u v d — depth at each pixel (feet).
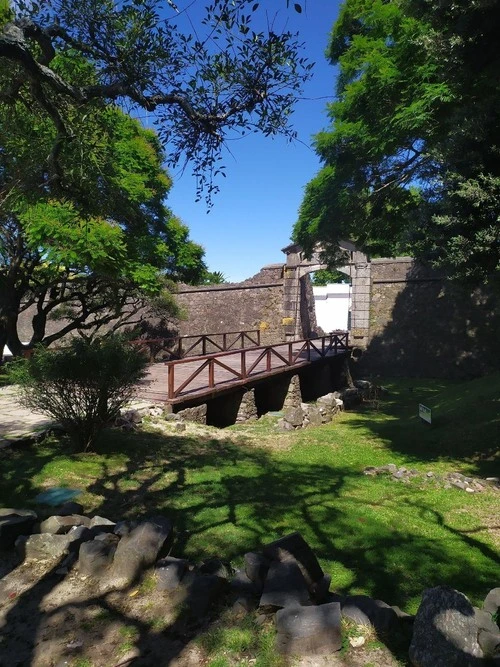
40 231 29.66
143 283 40.88
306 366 48.88
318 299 98.02
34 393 20.35
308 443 29.09
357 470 23.44
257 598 9.32
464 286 23.08
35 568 11.09
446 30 20.25
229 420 37.63
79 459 20.27
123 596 9.85
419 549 14.37
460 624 7.31
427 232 23.25
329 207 35.91
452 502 18.83
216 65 13.52
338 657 7.84
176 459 22.43
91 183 19.01
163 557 10.89
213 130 14.70
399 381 62.03
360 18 35.29
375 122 31.14
